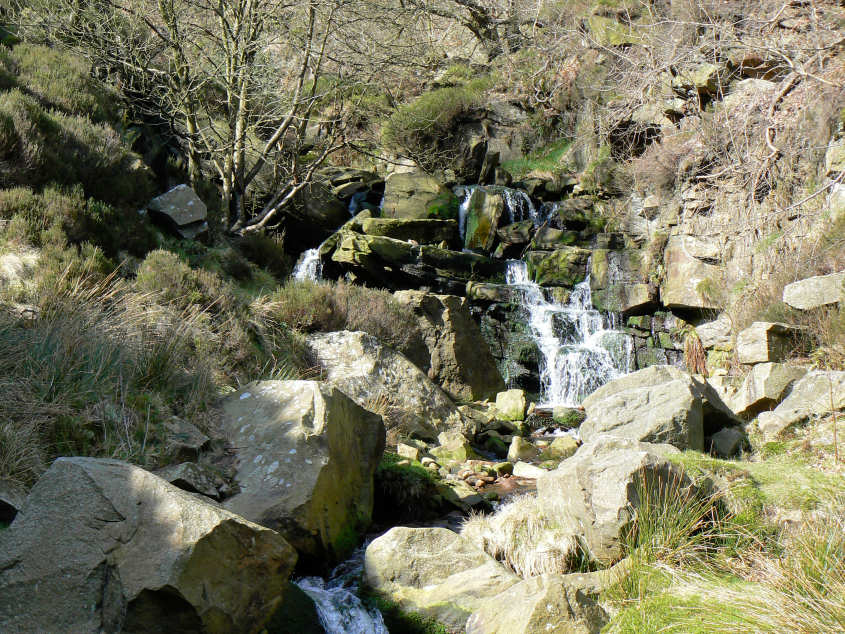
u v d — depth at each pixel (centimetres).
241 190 1266
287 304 915
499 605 314
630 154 1465
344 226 1456
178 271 788
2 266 658
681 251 1272
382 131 1838
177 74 1196
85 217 809
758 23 991
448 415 856
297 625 338
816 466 430
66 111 1063
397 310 1034
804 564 283
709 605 271
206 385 549
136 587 242
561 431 936
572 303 1403
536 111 1881
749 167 944
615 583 318
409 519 542
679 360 1265
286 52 1479
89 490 261
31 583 244
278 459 447
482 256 1427
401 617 355
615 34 1608
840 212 859
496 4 1977
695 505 357
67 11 1237
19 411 410
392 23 1420
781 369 574
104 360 495
